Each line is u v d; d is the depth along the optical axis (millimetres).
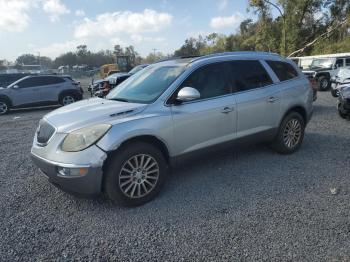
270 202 4078
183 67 4723
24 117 12914
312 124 8625
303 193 4305
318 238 3264
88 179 3742
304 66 22219
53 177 3895
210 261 2979
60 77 16375
